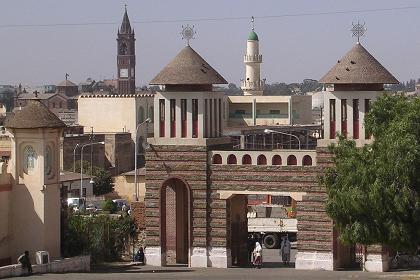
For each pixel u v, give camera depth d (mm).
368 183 75250
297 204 96625
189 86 99500
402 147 73625
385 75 94500
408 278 80625
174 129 100125
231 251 100312
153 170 100812
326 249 95625
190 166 99625
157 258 100750
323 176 82688
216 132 101750
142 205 110500
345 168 77312
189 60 100000
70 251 94562
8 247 89562
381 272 91688
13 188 89875
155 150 100625
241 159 98125
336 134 89375
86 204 150875
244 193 98062
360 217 76188
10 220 89812
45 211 89312
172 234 101562
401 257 97125
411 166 73500
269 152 97375
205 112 99562
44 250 89062
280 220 127938
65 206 98500
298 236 96625
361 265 95250
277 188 97062
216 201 99000
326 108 95625
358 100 94562
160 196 100625
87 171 189000
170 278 83000
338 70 95250
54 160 90625
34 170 89312
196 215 99562
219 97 102000
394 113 78562
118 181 187125
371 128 78812
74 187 176750
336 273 89938
